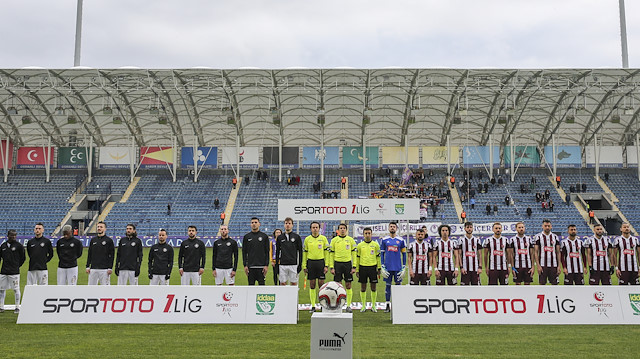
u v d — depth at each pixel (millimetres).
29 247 13844
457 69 37688
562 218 45969
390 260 14047
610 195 48844
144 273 24703
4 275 13375
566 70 37406
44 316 11797
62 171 52375
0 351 9117
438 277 13422
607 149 51250
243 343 9734
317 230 13727
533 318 11609
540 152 51094
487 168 51531
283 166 51344
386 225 30391
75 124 49406
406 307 11805
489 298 11781
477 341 9891
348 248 13727
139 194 50250
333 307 7633
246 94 42688
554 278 13680
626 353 9000
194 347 9414
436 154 51031
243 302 11883
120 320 11758
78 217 46812
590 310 11664
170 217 47156
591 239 13977
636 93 40438
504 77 39156
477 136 51281
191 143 52531
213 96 43844
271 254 15734
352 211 16469
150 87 38781
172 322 11719
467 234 13648
